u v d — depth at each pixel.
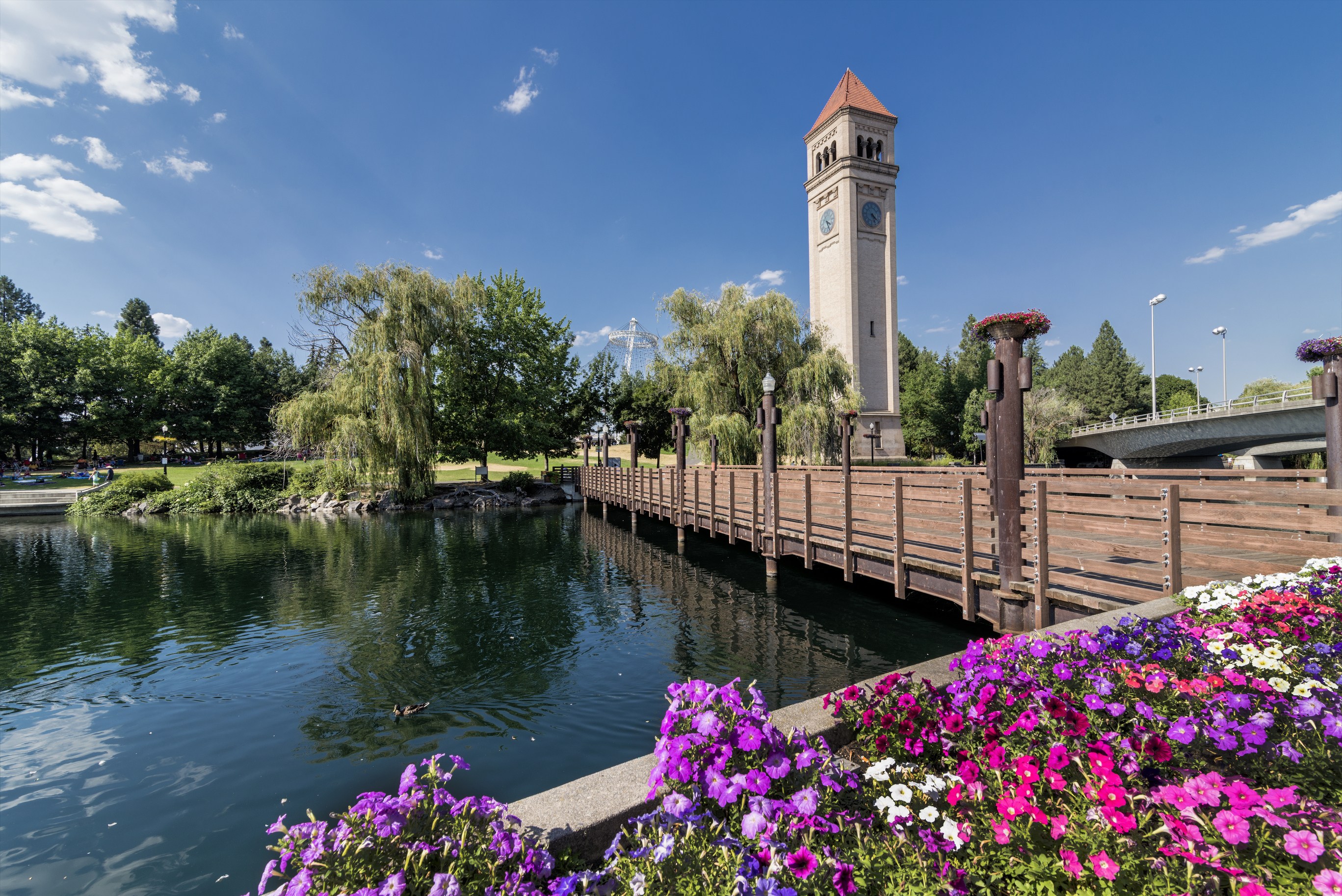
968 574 7.31
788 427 25.06
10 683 8.21
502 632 10.25
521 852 2.06
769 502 12.40
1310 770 2.21
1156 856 1.73
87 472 45.84
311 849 1.86
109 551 19.42
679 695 2.71
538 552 18.53
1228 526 5.70
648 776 2.66
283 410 29.28
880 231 45.19
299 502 33.38
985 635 8.60
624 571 15.39
